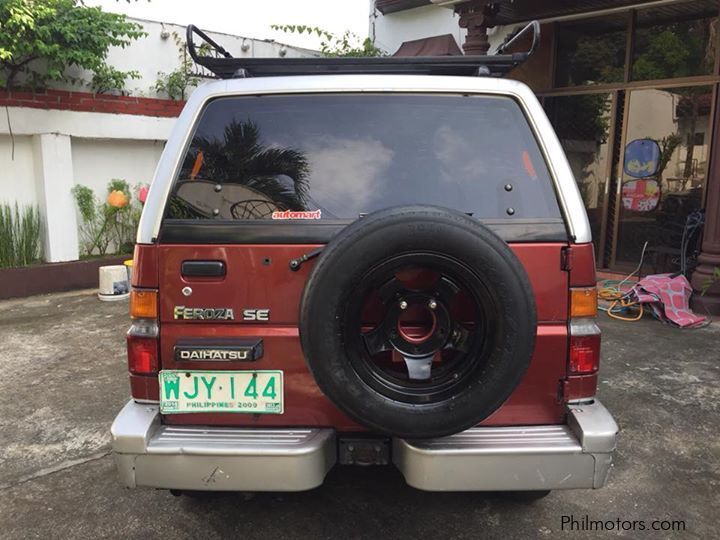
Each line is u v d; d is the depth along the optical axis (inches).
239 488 87.3
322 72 109.7
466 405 83.8
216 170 95.6
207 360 90.7
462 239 81.4
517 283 82.1
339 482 122.6
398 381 86.6
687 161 286.4
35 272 289.6
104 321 245.9
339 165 96.2
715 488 120.6
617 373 179.9
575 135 323.0
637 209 305.1
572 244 91.4
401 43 375.6
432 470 85.4
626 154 305.7
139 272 92.4
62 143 295.0
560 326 91.9
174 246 91.5
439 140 96.9
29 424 150.9
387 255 81.6
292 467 86.4
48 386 175.5
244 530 107.7
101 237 320.8
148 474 87.7
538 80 330.3
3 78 271.9
